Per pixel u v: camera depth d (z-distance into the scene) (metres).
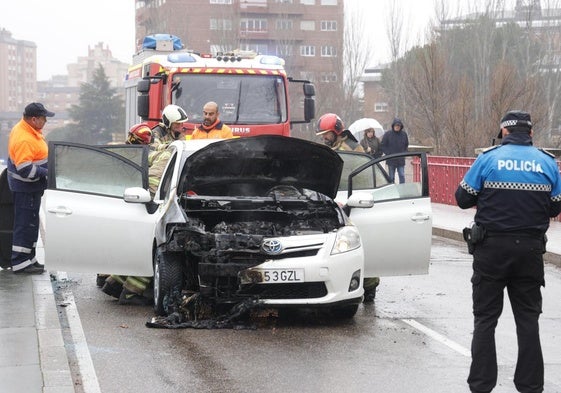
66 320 9.69
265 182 10.53
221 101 18.64
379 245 10.26
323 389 7.12
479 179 6.90
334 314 9.96
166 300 9.61
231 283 9.41
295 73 99.25
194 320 9.59
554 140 32.09
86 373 7.54
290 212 10.12
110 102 110.69
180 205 9.95
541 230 6.82
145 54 21.84
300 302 9.27
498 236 6.79
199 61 18.73
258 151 10.05
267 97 18.83
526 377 6.79
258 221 10.19
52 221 10.07
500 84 29.05
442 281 12.75
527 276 6.82
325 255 9.29
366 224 10.22
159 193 10.65
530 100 29.88
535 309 6.87
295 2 114.56
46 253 10.12
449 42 50.62
